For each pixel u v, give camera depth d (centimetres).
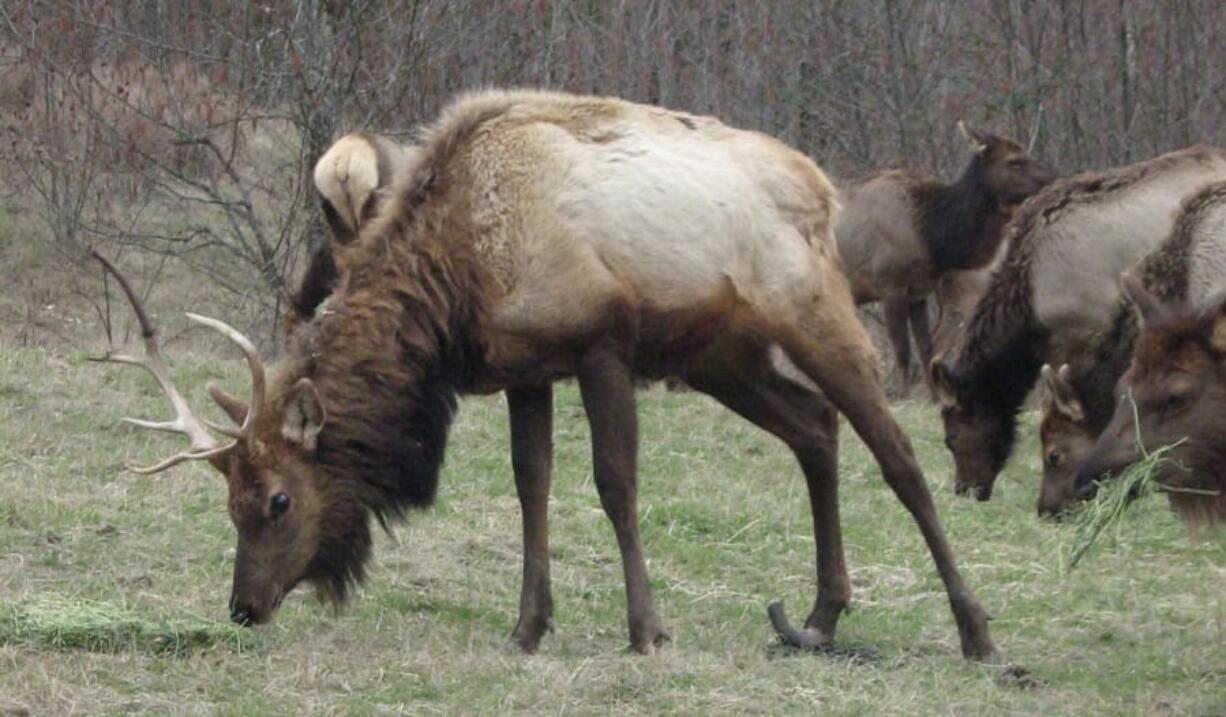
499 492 2616
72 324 4209
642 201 1834
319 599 1891
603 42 4612
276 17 3912
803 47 4675
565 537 2394
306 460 1827
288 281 3972
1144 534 2489
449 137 1872
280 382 1841
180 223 4744
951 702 1673
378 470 1852
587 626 1989
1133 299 1767
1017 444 2908
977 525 2609
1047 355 2814
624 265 1822
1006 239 2888
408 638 1869
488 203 1828
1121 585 2258
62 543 2189
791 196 1905
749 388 1984
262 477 1809
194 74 4412
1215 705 1720
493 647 1853
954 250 3941
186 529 2297
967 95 4581
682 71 4631
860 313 4453
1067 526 2556
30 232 4691
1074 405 2511
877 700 1670
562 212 1816
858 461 2947
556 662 1756
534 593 1875
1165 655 1931
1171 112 4512
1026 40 4622
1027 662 1900
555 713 1597
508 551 2302
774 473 2844
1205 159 2730
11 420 2784
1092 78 4519
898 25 4600
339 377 1833
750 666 1786
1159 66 4512
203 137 4038
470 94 2045
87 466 2578
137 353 3547
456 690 1656
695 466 2855
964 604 1870
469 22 4216
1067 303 2756
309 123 3825
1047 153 4525
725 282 1859
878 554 2400
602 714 1600
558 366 1845
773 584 2248
